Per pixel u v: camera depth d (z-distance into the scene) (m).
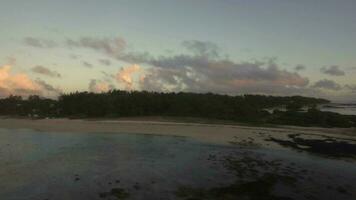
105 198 16.92
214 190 18.52
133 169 22.84
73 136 39.34
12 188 18.23
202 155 27.95
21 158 25.92
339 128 51.06
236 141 35.94
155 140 36.38
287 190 18.73
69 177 20.56
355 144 34.84
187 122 56.41
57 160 25.31
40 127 49.28
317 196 17.83
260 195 17.86
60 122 57.12
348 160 26.70
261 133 43.16
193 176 21.25
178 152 29.25
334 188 19.19
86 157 26.62
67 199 16.67
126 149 30.52
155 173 21.86
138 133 42.31
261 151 30.17
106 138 37.72
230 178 20.89
